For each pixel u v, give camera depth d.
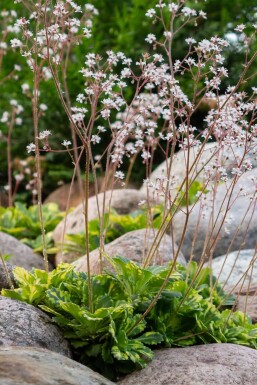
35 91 1.34
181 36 3.09
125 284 1.35
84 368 1.16
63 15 1.35
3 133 3.53
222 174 1.34
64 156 3.46
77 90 3.18
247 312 1.59
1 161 3.59
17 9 3.03
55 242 2.31
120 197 2.28
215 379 1.21
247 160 1.34
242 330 1.44
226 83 2.99
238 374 1.23
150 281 1.36
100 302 1.32
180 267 1.59
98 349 1.29
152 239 1.67
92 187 3.28
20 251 2.10
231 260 1.86
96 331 1.29
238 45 3.05
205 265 1.88
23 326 1.24
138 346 1.28
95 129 3.22
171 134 1.40
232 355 1.27
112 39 3.32
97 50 3.17
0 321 1.23
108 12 3.52
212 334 1.39
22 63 3.42
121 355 1.25
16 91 3.44
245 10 3.30
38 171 1.38
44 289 1.34
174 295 1.35
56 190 3.39
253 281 1.77
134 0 3.29
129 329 1.31
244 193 1.43
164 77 1.36
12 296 1.34
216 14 3.26
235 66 3.01
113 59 1.34
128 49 3.14
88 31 1.32
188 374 1.23
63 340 1.28
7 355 1.12
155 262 1.61
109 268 1.56
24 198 3.51
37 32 1.29
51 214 2.59
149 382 1.23
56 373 1.10
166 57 3.09
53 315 1.33
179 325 1.40
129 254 1.62
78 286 1.36
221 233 1.99
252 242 1.99
